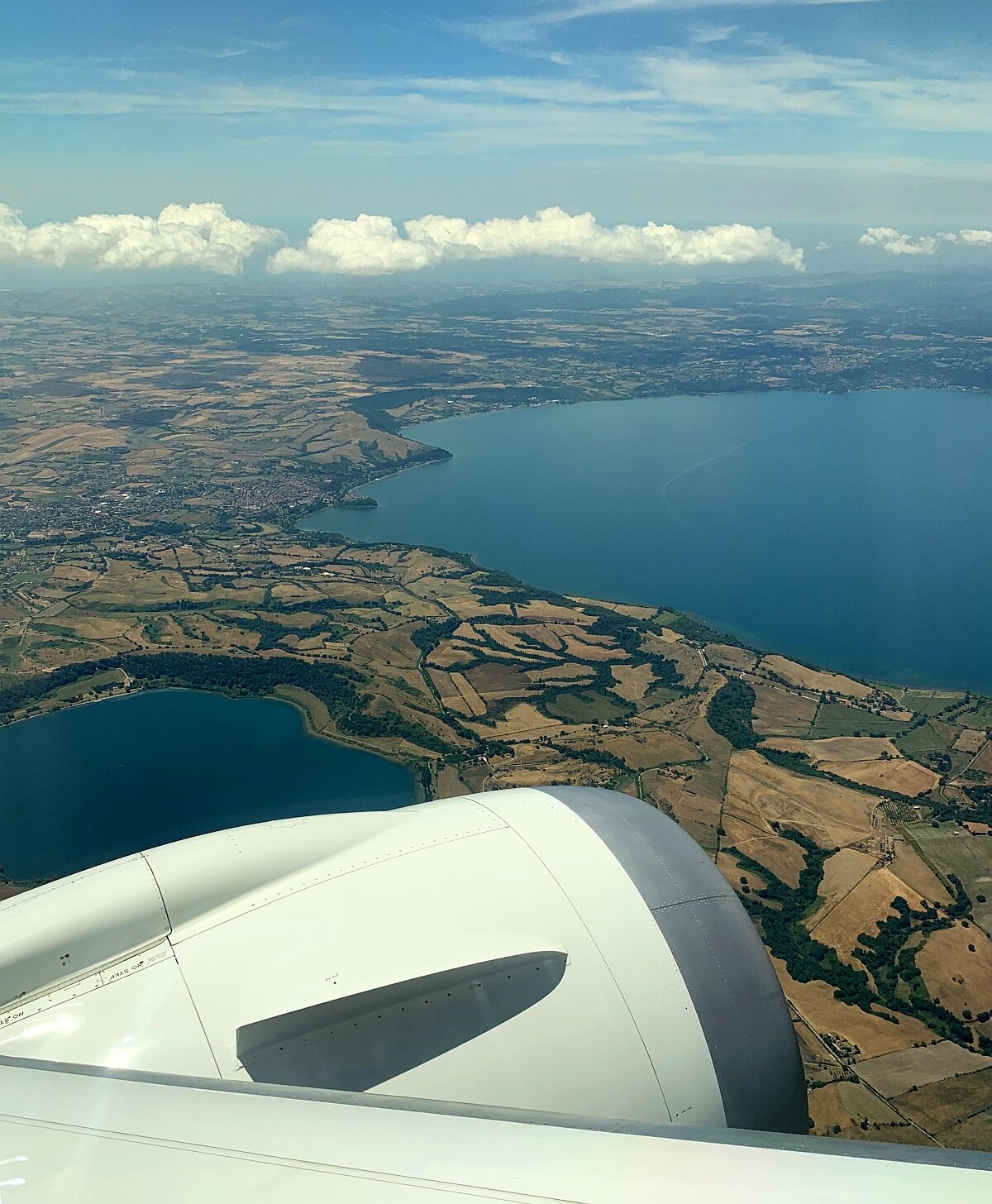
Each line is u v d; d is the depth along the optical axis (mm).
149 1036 5914
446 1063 5992
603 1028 6336
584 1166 3381
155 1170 3537
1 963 6332
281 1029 5953
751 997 6793
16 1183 3484
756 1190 3133
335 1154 3590
